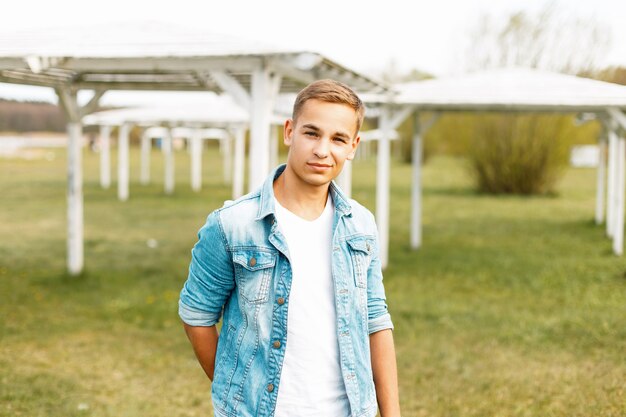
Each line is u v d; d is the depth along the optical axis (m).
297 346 1.96
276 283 1.97
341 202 2.06
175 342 6.09
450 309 7.25
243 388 1.97
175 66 5.80
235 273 2.02
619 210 10.54
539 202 18.80
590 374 5.25
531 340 6.13
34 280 8.38
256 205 2.03
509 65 18.97
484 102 8.36
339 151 1.96
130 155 46.16
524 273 9.20
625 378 5.14
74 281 8.37
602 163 14.02
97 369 5.32
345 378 1.98
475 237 12.65
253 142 5.68
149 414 4.47
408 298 7.78
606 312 7.11
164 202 18.05
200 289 2.06
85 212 15.76
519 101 8.30
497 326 6.61
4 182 23.06
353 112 1.97
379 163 9.48
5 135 56.34
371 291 2.13
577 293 8.04
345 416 1.99
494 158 20.77
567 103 8.27
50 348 5.80
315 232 2.02
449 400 4.76
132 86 7.91
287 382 1.95
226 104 18.61
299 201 2.03
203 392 4.91
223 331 2.07
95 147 50.66
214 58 5.68
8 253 10.31
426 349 5.89
